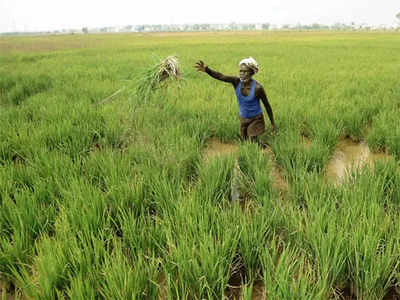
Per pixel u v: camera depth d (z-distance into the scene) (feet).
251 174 12.39
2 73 38.01
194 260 7.13
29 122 19.06
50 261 7.18
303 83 30.37
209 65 45.03
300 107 20.67
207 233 8.23
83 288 6.54
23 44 148.66
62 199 10.64
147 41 149.18
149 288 7.13
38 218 9.22
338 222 8.55
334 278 7.22
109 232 9.02
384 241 8.15
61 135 16.37
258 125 15.62
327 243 7.57
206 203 9.75
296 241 8.43
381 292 7.25
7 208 9.70
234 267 8.01
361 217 8.53
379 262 6.94
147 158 13.21
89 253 7.48
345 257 7.55
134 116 17.95
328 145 15.24
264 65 45.85
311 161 13.47
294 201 10.26
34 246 8.59
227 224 8.69
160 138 15.60
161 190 10.53
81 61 53.11
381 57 57.26
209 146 17.89
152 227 8.67
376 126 17.39
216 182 11.16
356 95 24.38
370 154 16.19
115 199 10.12
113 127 17.42
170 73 15.05
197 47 90.12
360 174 11.44
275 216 9.13
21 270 7.23
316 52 70.23
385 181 11.35
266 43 111.75
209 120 18.92
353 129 17.93
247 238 8.12
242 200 11.91
